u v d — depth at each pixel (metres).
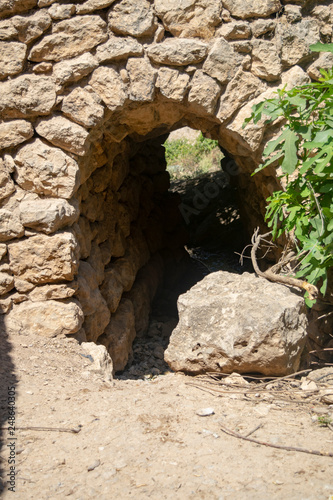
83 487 2.51
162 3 4.57
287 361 3.71
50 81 4.61
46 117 4.70
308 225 4.30
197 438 2.88
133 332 7.07
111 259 7.12
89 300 5.26
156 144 9.27
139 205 8.48
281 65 4.80
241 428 2.98
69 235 4.72
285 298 3.87
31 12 4.59
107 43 4.60
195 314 3.97
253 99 4.84
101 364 4.52
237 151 5.34
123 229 7.29
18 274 4.73
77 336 4.90
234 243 10.95
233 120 4.87
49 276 4.71
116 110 4.84
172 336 4.04
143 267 8.41
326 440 2.80
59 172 4.70
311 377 3.86
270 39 4.77
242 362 3.73
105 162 6.20
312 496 2.31
